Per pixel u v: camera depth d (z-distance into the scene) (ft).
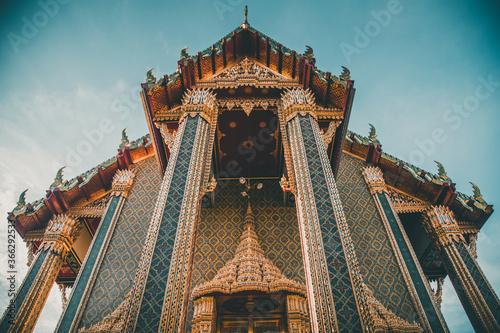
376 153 42.45
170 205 23.91
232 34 41.01
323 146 28.91
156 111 36.11
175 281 19.63
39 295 31.86
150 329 17.65
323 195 24.56
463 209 38.29
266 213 40.37
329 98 36.83
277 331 27.76
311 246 21.75
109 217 37.01
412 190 41.29
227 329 28.17
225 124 39.06
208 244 36.99
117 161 42.57
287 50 39.09
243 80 36.63
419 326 26.05
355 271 19.88
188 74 36.42
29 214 37.76
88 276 31.86
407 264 32.65
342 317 18.10
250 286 25.81
